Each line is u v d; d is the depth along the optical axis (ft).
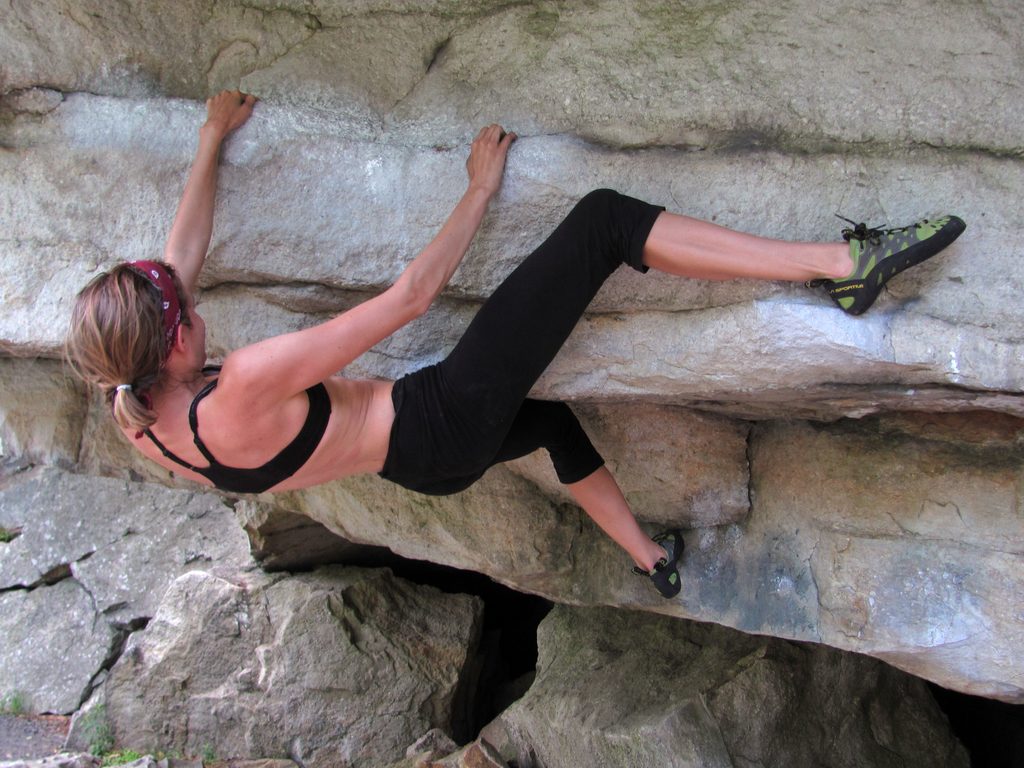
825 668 13.64
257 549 19.22
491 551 12.90
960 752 13.43
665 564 10.66
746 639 14.17
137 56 9.21
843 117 8.21
